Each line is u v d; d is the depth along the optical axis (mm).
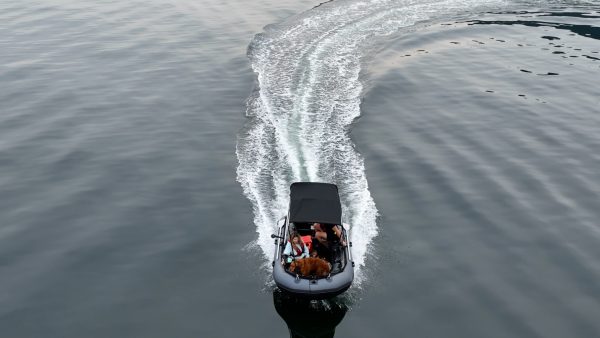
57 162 31594
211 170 30922
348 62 45438
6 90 40500
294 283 21172
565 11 60000
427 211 27703
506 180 30359
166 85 41906
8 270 23312
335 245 23672
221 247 24938
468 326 20719
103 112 37656
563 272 23500
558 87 42562
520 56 48625
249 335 20328
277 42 49406
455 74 44781
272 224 26422
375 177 30469
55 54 47688
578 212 27562
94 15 58750
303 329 20625
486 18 57812
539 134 35406
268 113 36812
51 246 24875
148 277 23078
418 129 35906
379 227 26391
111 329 20438
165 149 33125
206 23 55688
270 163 31328
